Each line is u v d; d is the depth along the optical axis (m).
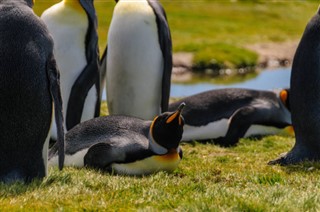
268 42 61.41
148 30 16.08
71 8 16.39
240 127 18.30
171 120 12.25
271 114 18.81
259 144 17.75
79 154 13.30
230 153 16.56
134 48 16.06
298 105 14.28
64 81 16.33
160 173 12.03
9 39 10.12
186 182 11.30
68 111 16.36
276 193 10.11
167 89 16.66
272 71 49.53
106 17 65.44
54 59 10.43
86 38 16.48
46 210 8.98
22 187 9.95
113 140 12.81
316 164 13.74
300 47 14.30
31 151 10.34
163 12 16.77
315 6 87.06
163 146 12.41
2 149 10.20
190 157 15.45
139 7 16.16
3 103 10.03
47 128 10.38
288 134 19.14
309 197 9.80
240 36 63.50
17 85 10.02
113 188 10.45
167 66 16.48
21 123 10.12
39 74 10.12
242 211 9.19
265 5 83.50
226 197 9.81
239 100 18.94
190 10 76.31
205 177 12.38
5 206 9.05
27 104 10.08
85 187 10.44
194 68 49.06
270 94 19.38
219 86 40.53
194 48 52.59
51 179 10.64
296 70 14.34
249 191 10.47
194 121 18.44
